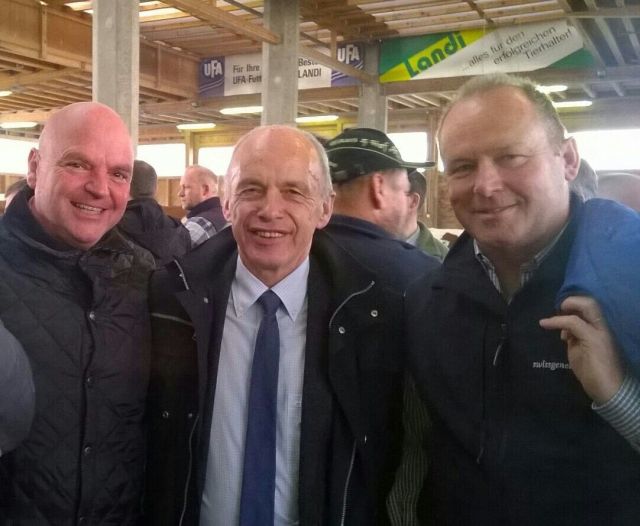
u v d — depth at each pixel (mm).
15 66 9875
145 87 10914
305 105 12148
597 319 1097
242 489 1434
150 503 1550
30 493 1407
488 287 1346
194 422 1485
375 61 10664
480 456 1307
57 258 1499
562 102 11062
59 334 1454
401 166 2059
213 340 1500
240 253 1518
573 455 1229
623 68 9242
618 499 1209
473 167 1267
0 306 1423
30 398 1210
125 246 1680
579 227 1238
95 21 5375
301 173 1474
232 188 1497
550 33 9594
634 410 1094
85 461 1454
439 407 1378
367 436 1481
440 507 1405
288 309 1515
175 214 7133
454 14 9398
